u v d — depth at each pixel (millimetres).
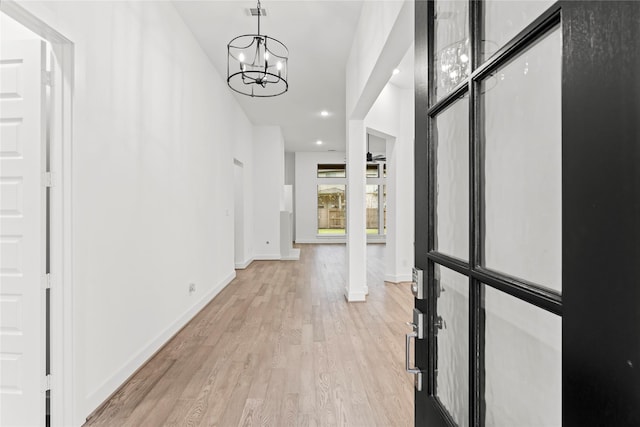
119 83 2461
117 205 2428
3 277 1875
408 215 5816
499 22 700
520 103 626
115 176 2404
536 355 583
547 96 556
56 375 1917
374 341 3227
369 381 2461
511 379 654
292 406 2143
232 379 2492
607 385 401
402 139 5789
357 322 3779
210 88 4680
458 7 872
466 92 828
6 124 1877
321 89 5719
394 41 2494
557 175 537
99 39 2219
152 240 2965
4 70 1873
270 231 8406
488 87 738
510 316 657
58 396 1916
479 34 774
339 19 3660
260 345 3131
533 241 592
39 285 1860
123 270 2500
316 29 3854
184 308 3719
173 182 3430
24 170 1868
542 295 548
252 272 6770
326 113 7168
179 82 3582
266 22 3725
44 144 1892
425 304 1044
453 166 901
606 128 400
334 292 5156
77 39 1994
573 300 451
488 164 738
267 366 2703
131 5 2631
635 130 367
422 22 1065
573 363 451
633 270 371
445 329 957
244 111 7047
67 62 1966
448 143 931
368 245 11711
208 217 4613
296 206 12430
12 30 2062
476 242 771
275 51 4359
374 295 4980
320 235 12445
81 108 2025
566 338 463
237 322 3783
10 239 1879
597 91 413
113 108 2385
